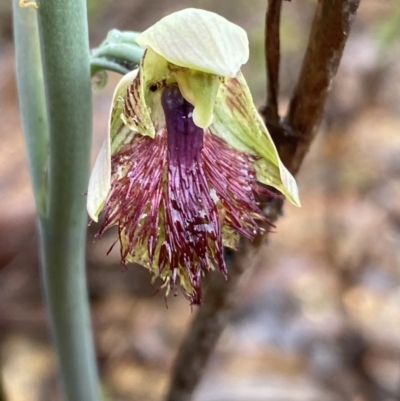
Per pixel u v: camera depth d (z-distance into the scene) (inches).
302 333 5.0
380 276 5.6
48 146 2.0
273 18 1.9
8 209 6.2
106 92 8.2
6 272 5.5
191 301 1.9
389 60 6.4
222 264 1.9
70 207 2.1
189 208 1.9
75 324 2.4
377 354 4.9
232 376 4.7
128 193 1.9
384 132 7.1
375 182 6.5
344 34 1.8
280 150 2.1
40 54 2.0
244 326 5.1
